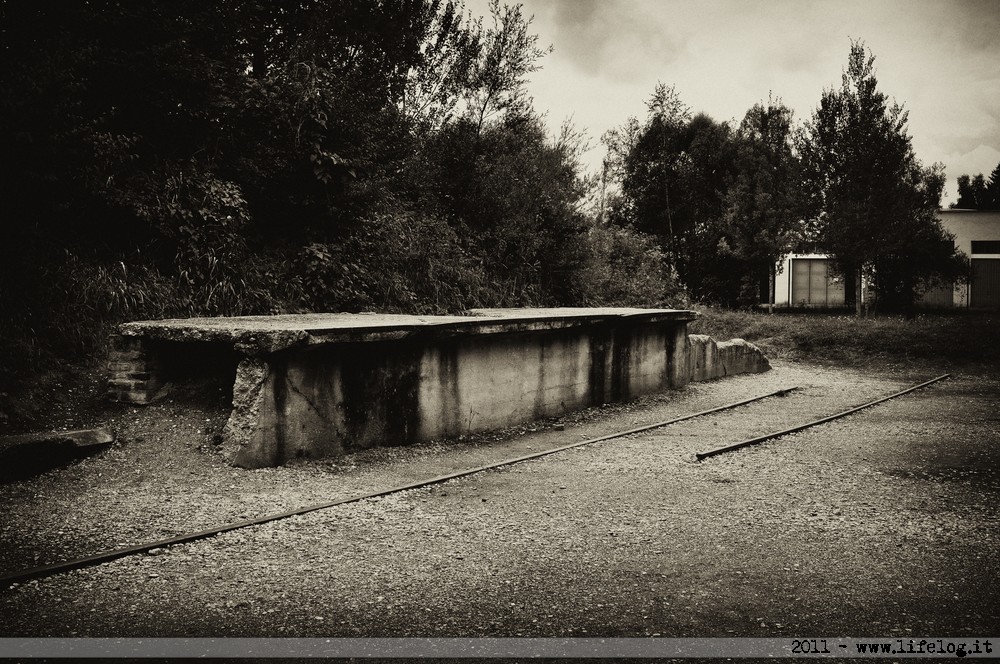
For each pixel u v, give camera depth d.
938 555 4.57
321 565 4.34
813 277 37.53
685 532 5.02
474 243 15.08
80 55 8.31
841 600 3.89
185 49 9.66
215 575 4.16
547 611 3.74
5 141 7.58
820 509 5.59
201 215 9.49
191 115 10.04
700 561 4.45
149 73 9.41
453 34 14.27
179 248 9.37
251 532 4.90
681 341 13.77
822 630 3.55
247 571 4.23
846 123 25.28
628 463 7.32
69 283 8.02
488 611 3.73
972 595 3.96
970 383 14.81
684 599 3.89
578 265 17.09
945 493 6.10
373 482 6.37
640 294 19.23
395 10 12.95
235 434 6.50
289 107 10.99
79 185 8.52
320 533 4.91
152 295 8.66
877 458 7.56
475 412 9.09
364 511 5.43
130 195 8.91
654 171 29.73
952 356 18.22
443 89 14.43
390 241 12.54
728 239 29.95
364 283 11.42
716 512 5.51
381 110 12.88
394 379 7.96
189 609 3.72
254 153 10.96
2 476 5.76
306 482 6.25
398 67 13.25
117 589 3.96
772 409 11.34
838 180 25.64
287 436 6.79
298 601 3.83
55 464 6.11
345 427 7.39
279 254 10.77
